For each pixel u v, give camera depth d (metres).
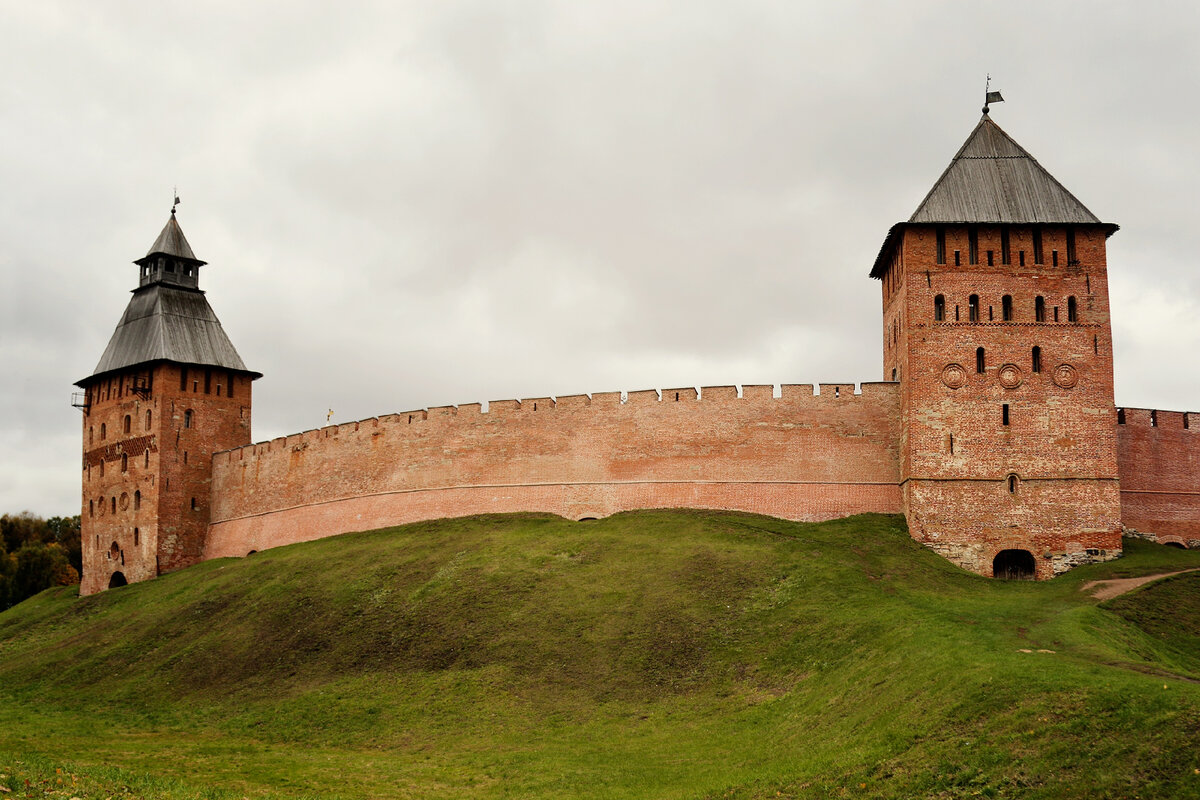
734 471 63.00
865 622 44.38
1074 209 59.41
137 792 30.66
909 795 29.30
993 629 41.22
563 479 66.56
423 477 70.94
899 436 60.97
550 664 46.94
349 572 62.34
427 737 42.19
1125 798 26.66
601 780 35.41
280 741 43.72
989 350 57.84
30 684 58.81
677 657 46.06
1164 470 62.25
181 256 88.12
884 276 65.56
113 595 76.31
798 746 35.19
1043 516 56.12
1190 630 44.50
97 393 88.94
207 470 84.25
